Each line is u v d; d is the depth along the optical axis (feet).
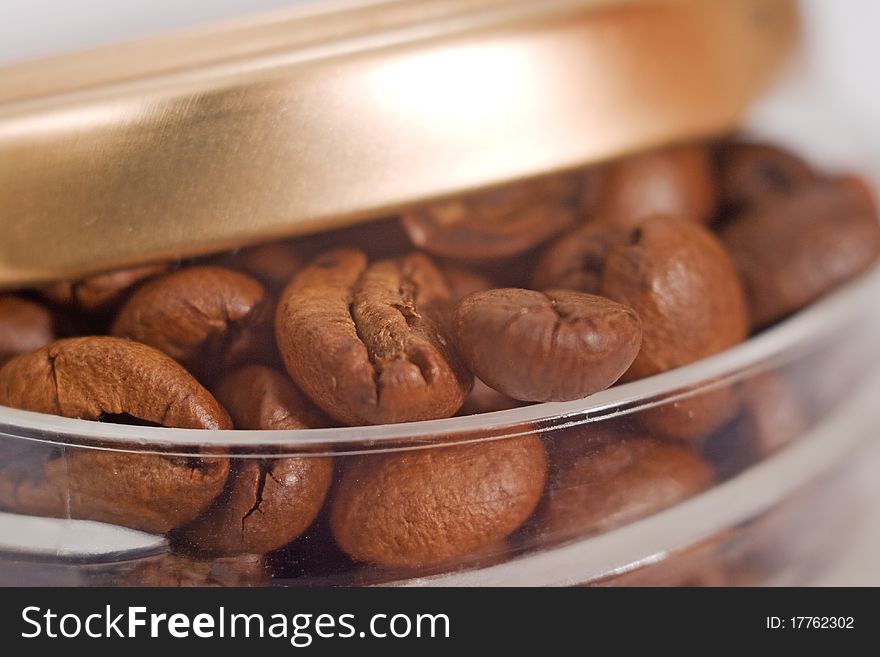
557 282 0.25
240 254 0.25
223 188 0.24
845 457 0.28
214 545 0.23
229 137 0.24
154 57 0.27
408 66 0.25
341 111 0.24
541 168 0.26
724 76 0.28
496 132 0.25
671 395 0.24
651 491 0.24
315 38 0.27
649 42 0.27
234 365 0.25
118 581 0.24
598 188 0.27
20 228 0.24
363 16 0.29
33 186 0.24
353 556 0.23
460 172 0.25
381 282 0.24
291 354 0.23
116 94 0.25
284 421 0.23
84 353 0.23
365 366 0.22
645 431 0.24
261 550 0.23
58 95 0.26
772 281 0.28
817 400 0.27
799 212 0.28
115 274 0.25
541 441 0.23
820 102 0.33
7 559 0.24
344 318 0.23
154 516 0.23
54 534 0.24
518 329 0.22
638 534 0.24
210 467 0.22
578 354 0.22
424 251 0.26
